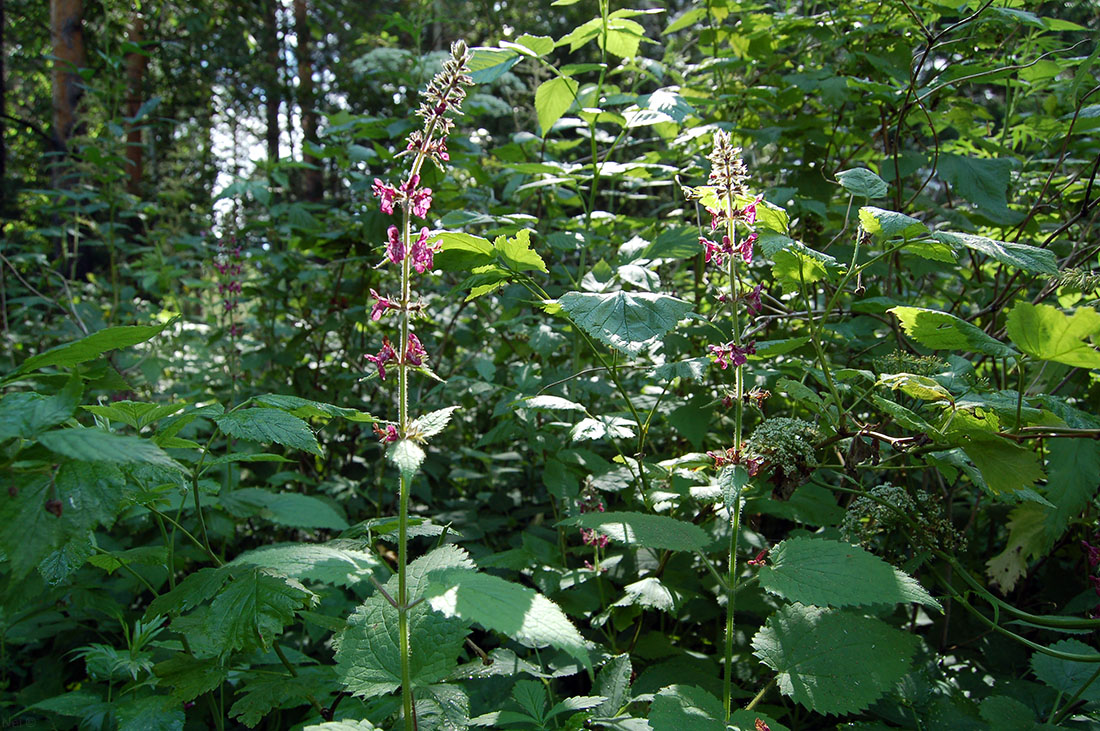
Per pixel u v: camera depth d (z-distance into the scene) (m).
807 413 2.89
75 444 1.24
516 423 2.94
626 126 2.95
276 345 4.72
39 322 5.57
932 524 2.17
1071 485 1.91
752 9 3.60
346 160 4.36
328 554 1.61
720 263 1.89
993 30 3.26
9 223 7.41
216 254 5.00
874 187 1.98
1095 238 3.18
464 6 10.22
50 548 1.25
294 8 15.64
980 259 3.27
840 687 1.74
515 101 5.89
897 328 2.71
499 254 2.32
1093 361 1.60
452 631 1.70
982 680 2.37
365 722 1.53
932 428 1.80
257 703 1.76
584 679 2.63
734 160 1.79
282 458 1.90
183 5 13.88
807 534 2.40
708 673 2.32
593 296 1.98
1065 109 3.47
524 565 2.48
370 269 4.31
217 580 1.62
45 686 2.70
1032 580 2.86
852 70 3.43
